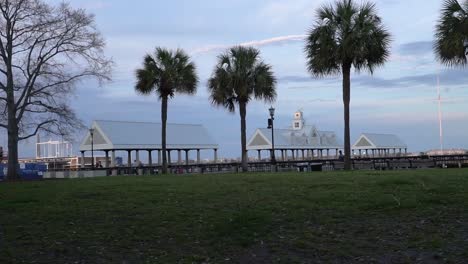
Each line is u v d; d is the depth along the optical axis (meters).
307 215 11.02
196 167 51.19
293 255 8.74
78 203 13.51
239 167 47.00
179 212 11.69
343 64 30.20
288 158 81.31
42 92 37.78
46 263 8.61
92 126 64.56
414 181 15.24
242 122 40.06
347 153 30.42
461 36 24.25
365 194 13.07
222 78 39.44
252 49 39.81
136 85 43.00
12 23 35.97
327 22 29.84
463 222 9.87
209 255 8.88
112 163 63.84
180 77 42.69
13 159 36.50
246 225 10.24
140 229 10.37
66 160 98.62
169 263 8.54
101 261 8.70
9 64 36.34
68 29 37.75
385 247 8.84
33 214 12.02
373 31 29.23
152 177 26.31
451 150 84.31
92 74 64.81
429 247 8.66
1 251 9.12
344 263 8.31
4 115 38.28
